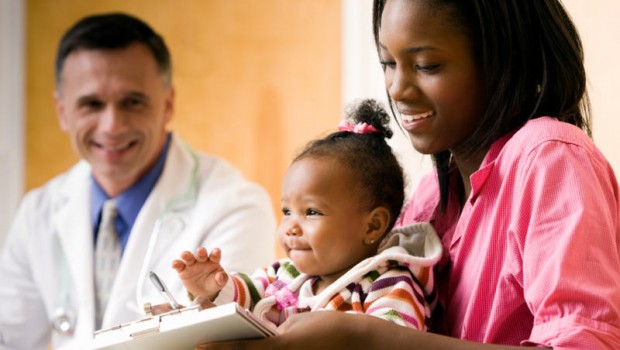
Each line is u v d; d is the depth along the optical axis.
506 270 1.08
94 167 2.18
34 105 3.16
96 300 2.13
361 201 1.27
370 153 1.30
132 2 3.09
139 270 2.06
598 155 1.11
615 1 1.92
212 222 2.06
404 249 1.26
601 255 1.02
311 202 1.26
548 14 1.18
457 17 1.15
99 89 2.13
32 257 2.23
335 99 2.83
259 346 0.97
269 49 2.93
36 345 2.29
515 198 1.10
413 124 1.19
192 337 0.98
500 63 1.16
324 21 2.86
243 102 2.95
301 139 2.88
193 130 2.98
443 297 1.24
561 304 0.99
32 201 2.30
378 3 1.25
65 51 2.20
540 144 1.09
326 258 1.26
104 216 2.18
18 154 3.14
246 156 2.93
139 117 2.15
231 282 1.28
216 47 2.99
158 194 2.13
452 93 1.16
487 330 1.10
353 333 0.99
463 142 1.21
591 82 1.93
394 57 1.18
